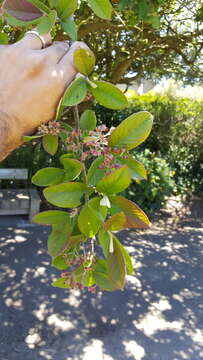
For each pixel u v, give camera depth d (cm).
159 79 762
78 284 74
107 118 820
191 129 788
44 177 69
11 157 569
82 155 66
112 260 62
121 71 457
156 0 191
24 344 279
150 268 420
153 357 280
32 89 65
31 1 67
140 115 64
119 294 355
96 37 475
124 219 57
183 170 758
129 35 474
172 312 338
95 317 319
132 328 311
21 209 485
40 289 349
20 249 420
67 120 154
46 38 70
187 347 295
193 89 930
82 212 61
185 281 398
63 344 284
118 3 194
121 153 65
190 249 487
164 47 465
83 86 65
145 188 579
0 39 91
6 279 360
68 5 70
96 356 275
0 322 300
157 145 788
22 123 67
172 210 650
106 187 60
